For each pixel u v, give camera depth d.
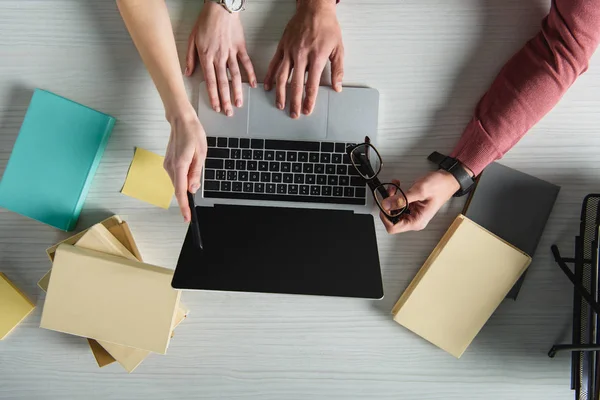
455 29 0.90
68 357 0.92
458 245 0.88
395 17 0.90
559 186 0.91
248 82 0.90
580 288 0.82
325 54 0.86
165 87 0.82
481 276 0.88
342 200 0.89
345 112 0.89
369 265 0.79
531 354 0.93
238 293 0.92
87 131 0.87
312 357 0.93
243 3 0.84
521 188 0.90
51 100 0.87
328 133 0.89
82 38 0.89
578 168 0.92
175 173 0.80
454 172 0.86
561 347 0.83
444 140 0.91
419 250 0.92
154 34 0.82
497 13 0.90
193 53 0.88
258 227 0.82
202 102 0.89
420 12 0.90
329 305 0.92
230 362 0.93
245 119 0.88
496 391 0.93
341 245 0.80
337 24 0.88
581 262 0.85
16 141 0.87
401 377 0.93
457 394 0.93
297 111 0.88
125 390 0.93
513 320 0.93
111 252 0.86
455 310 0.89
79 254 0.84
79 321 0.84
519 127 0.86
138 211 0.91
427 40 0.90
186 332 0.92
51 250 0.88
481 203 0.90
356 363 0.93
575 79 0.85
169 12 0.90
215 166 0.89
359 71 0.90
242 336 0.92
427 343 0.93
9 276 0.91
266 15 0.90
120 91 0.90
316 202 0.89
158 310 0.84
